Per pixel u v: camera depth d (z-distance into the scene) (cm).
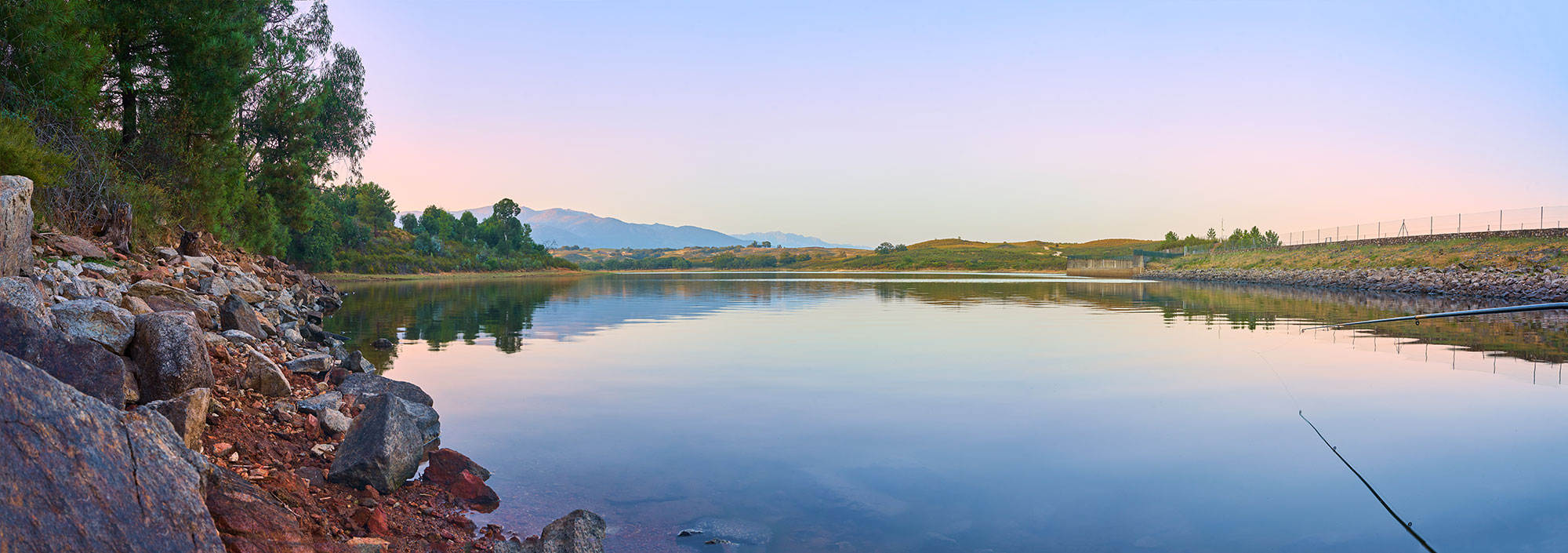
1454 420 780
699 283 5812
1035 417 807
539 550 418
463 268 9119
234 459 474
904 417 808
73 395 292
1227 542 458
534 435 719
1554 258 4222
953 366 1181
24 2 1341
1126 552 444
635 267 17400
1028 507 523
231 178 2427
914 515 507
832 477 591
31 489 253
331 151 4169
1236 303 3050
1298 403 877
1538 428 741
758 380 1042
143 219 1664
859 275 10481
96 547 259
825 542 459
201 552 293
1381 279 4731
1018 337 1655
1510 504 522
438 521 483
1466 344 1473
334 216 6650
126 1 1862
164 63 2017
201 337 552
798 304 2947
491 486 565
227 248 2450
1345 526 483
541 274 10131
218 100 2095
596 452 661
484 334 1680
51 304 691
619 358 1271
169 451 320
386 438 529
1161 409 841
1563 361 1220
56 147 1374
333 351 1255
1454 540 457
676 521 495
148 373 507
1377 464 621
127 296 861
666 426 761
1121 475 596
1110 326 1912
